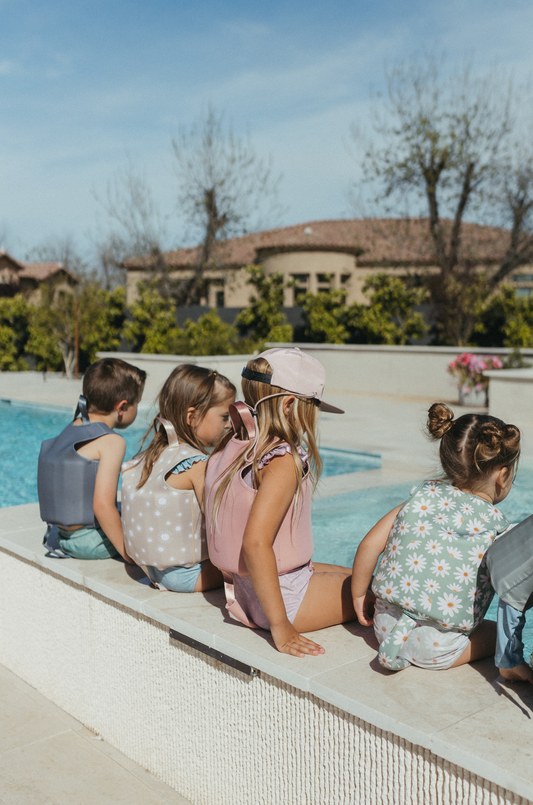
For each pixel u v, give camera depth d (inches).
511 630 69.1
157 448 101.3
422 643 75.0
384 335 822.5
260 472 81.2
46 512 118.9
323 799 76.0
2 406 577.6
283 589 85.4
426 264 936.3
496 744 60.9
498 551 69.4
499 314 804.6
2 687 132.4
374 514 229.1
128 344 935.0
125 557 113.9
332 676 74.8
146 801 96.8
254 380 84.7
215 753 90.6
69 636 118.8
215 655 86.8
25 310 992.9
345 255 1193.4
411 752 65.9
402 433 381.4
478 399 522.6
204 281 1206.3
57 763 106.5
